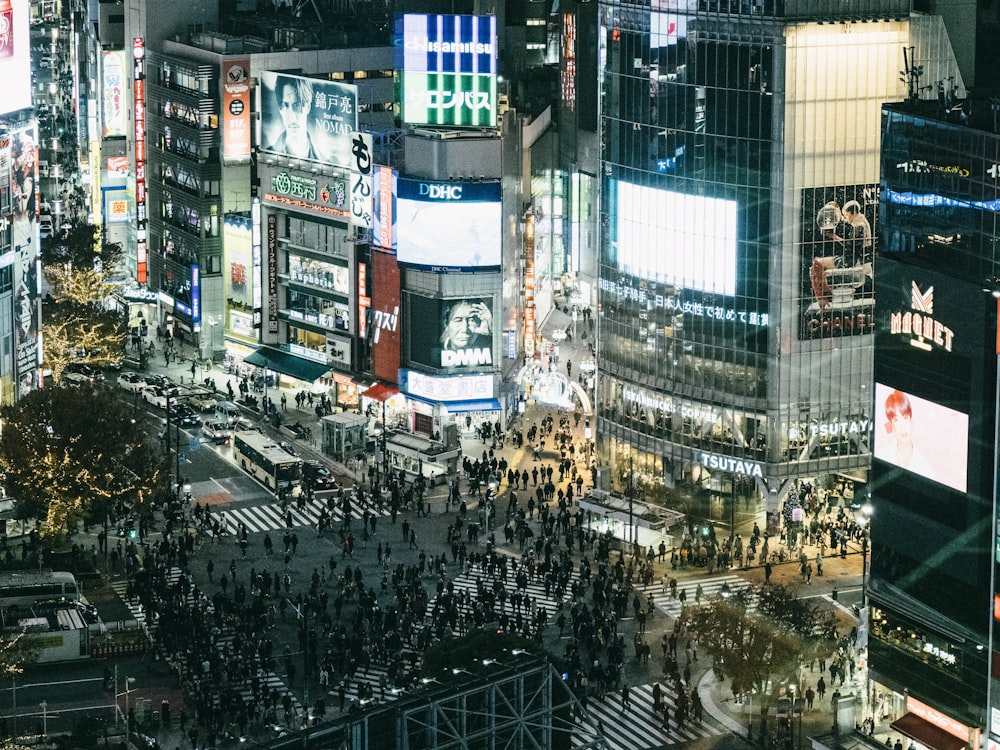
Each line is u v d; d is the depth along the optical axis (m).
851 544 194.12
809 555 192.25
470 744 112.50
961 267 148.62
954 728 149.50
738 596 159.50
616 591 176.00
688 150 199.38
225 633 172.12
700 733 153.88
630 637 171.62
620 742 151.88
